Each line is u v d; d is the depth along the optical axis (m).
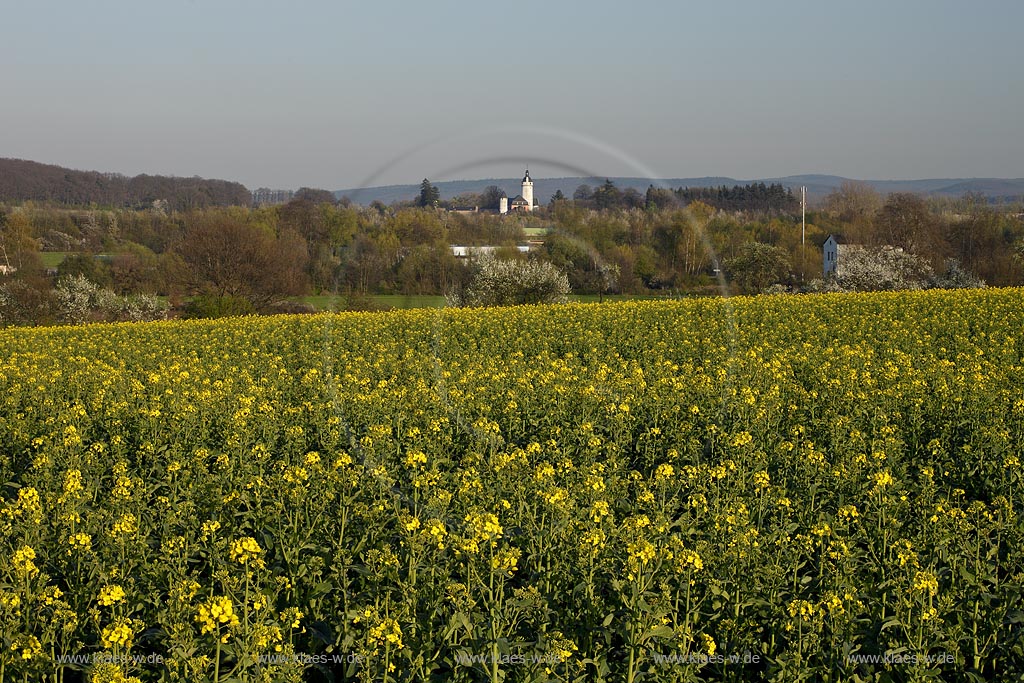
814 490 11.12
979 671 7.54
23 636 6.99
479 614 7.68
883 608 8.02
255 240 57.66
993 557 9.38
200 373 24.97
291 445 14.23
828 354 25.86
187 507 10.13
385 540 9.76
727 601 8.11
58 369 26.02
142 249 78.75
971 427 14.83
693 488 11.63
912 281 63.78
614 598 8.10
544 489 10.48
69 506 9.96
